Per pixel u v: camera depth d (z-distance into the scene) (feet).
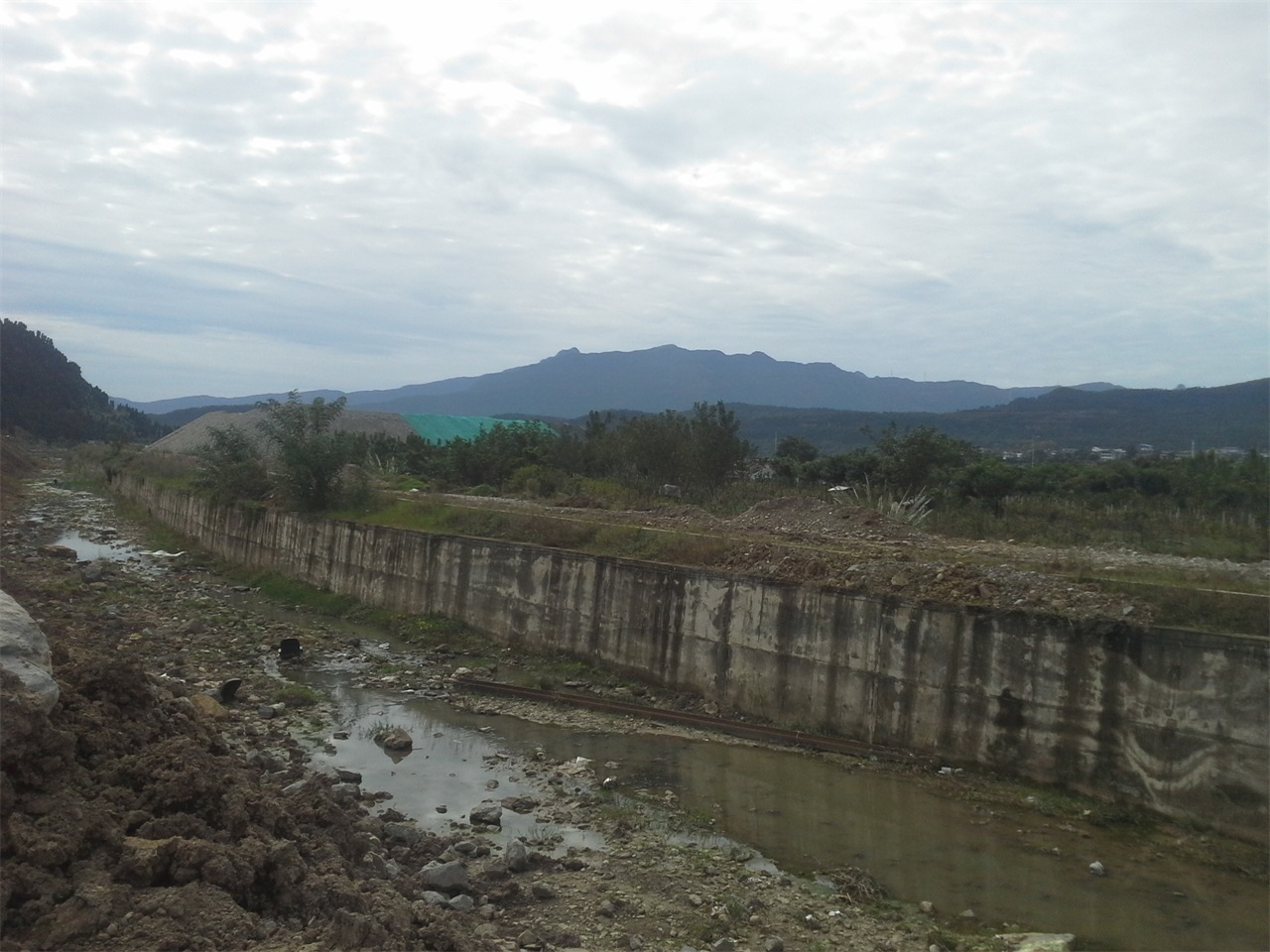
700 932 34.42
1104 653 50.26
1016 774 52.70
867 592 60.23
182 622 87.97
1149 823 47.16
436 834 42.83
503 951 30.91
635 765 55.52
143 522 178.60
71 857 25.73
